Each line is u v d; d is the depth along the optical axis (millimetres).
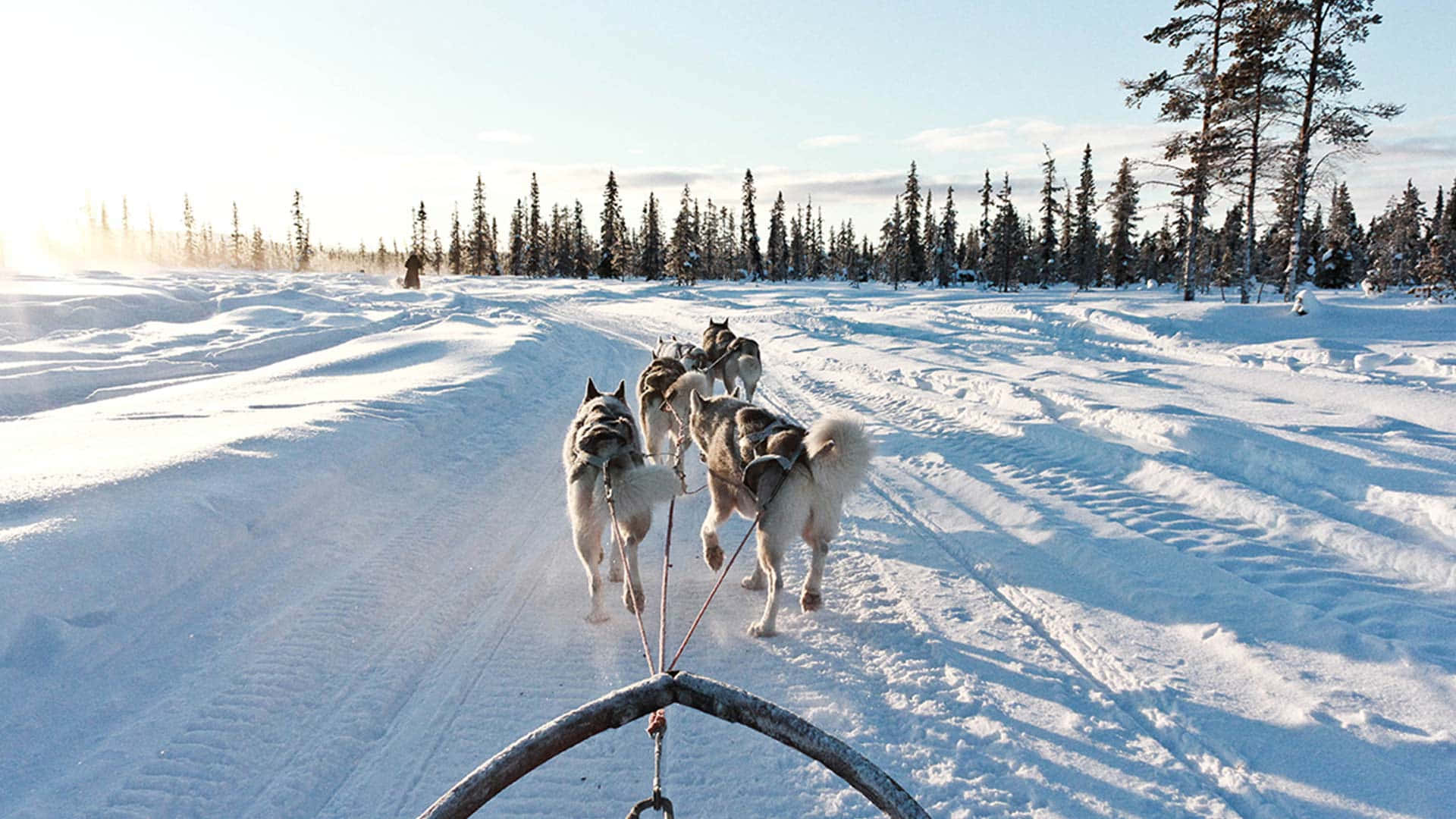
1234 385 13062
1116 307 26016
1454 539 6336
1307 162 27484
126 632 4965
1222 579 5938
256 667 4844
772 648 5418
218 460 7574
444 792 3930
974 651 5285
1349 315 22906
